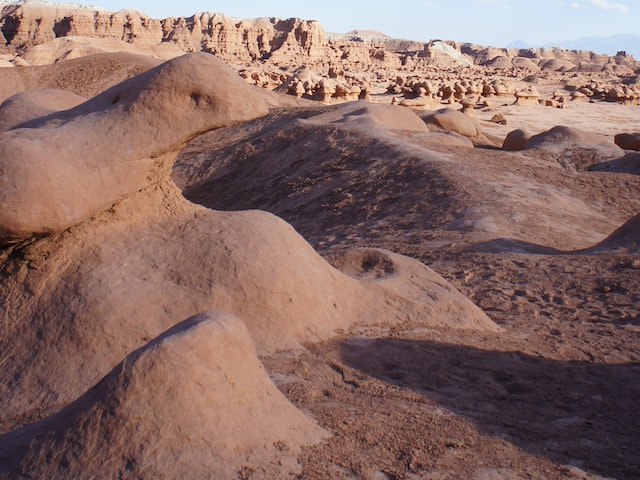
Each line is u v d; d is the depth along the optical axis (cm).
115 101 624
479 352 642
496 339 698
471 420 471
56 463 349
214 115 599
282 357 554
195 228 620
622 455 444
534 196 1549
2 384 527
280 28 10050
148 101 596
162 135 596
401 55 12456
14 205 542
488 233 1286
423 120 2848
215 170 2217
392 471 374
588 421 506
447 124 2831
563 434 472
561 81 7881
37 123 659
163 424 354
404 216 1479
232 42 9269
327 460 373
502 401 532
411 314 693
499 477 387
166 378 361
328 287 645
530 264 1085
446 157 1809
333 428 418
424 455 398
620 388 596
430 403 499
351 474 364
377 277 746
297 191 1842
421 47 15762
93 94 2952
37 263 580
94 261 582
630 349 733
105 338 541
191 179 2222
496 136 3403
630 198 1712
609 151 2219
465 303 747
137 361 364
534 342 727
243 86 611
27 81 2975
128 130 593
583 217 1514
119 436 351
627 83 9038
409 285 739
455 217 1413
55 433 360
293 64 8956
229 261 591
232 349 389
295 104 3831
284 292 596
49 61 5603
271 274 595
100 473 342
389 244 1294
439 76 8544
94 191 577
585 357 692
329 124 2206
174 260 594
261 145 2227
